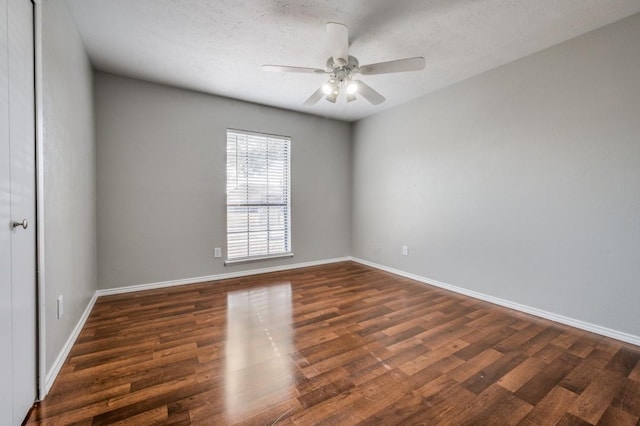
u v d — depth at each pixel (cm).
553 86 244
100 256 297
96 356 186
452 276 329
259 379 164
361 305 281
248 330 226
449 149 330
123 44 243
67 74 195
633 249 206
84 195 242
